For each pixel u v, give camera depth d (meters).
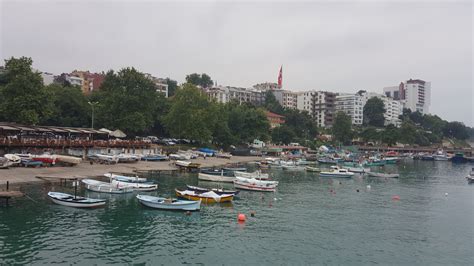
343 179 101.81
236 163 125.44
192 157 122.62
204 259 36.53
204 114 136.75
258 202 63.81
